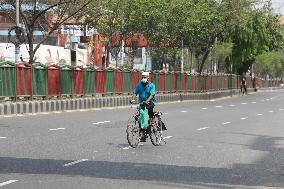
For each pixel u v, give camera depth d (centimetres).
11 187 1130
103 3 4825
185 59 8781
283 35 10231
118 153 1712
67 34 6919
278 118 3534
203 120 3231
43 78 3625
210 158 1642
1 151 1698
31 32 4119
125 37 6044
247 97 8069
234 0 7481
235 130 2634
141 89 1919
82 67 4100
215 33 7569
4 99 3256
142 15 5575
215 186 1188
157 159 1598
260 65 12925
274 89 14625
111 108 4228
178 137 2253
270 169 1449
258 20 8969
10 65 3284
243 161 1594
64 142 1967
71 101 3753
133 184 1193
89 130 2422
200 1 6419
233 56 8938
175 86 6100
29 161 1505
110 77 4556
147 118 1905
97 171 1361
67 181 1212
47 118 3022
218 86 7894
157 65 8450
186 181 1244
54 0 4716
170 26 5841
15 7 4253
